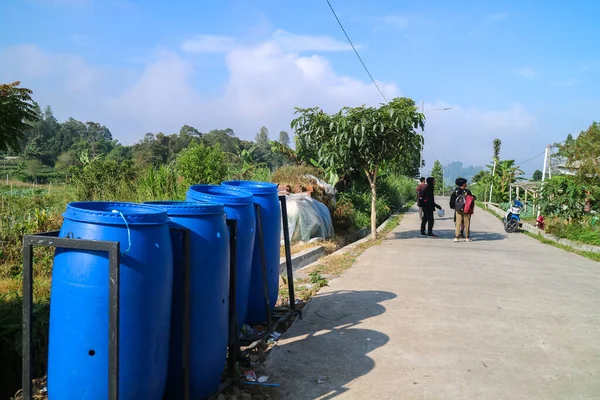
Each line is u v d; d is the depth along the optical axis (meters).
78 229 2.78
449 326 5.41
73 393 2.73
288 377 4.05
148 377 2.89
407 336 5.06
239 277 4.35
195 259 3.33
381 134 12.20
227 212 4.25
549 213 16.05
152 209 3.12
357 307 6.08
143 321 2.82
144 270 2.81
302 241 10.94
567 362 4.47
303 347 4.70
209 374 3.49
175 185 12.71
